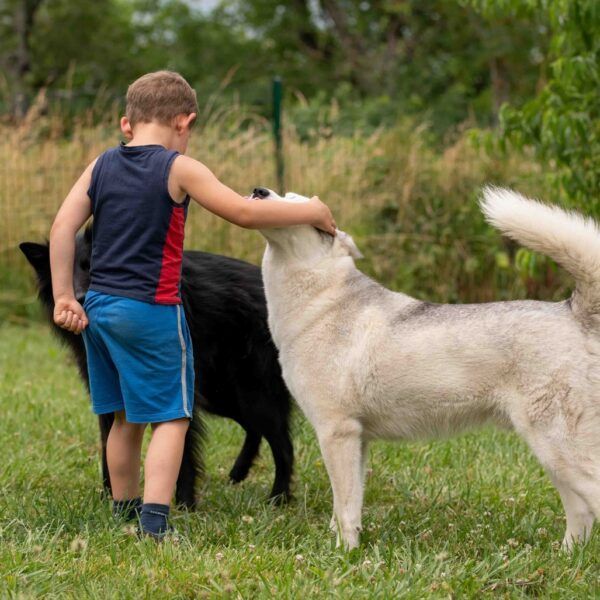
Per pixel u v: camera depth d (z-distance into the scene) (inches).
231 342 214.7
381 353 166.2
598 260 154.9
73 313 167.8
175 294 168.4
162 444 168.9
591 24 281.6
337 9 1165.7
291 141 501.7
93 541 165.6
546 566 157.4
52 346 414.6
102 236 167.6
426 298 478.6
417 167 490.6
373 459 241.0
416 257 479.5
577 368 154.9
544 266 458.0
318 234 175.3
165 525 168.1
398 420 170.1
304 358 172.7
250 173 472.7
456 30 1047.0
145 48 1234.6
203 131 489.1
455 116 891.4
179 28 1243.2
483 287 478.6
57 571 148.2
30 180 486.0
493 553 161.2
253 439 230.7
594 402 154.7
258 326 215.5
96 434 268.7
